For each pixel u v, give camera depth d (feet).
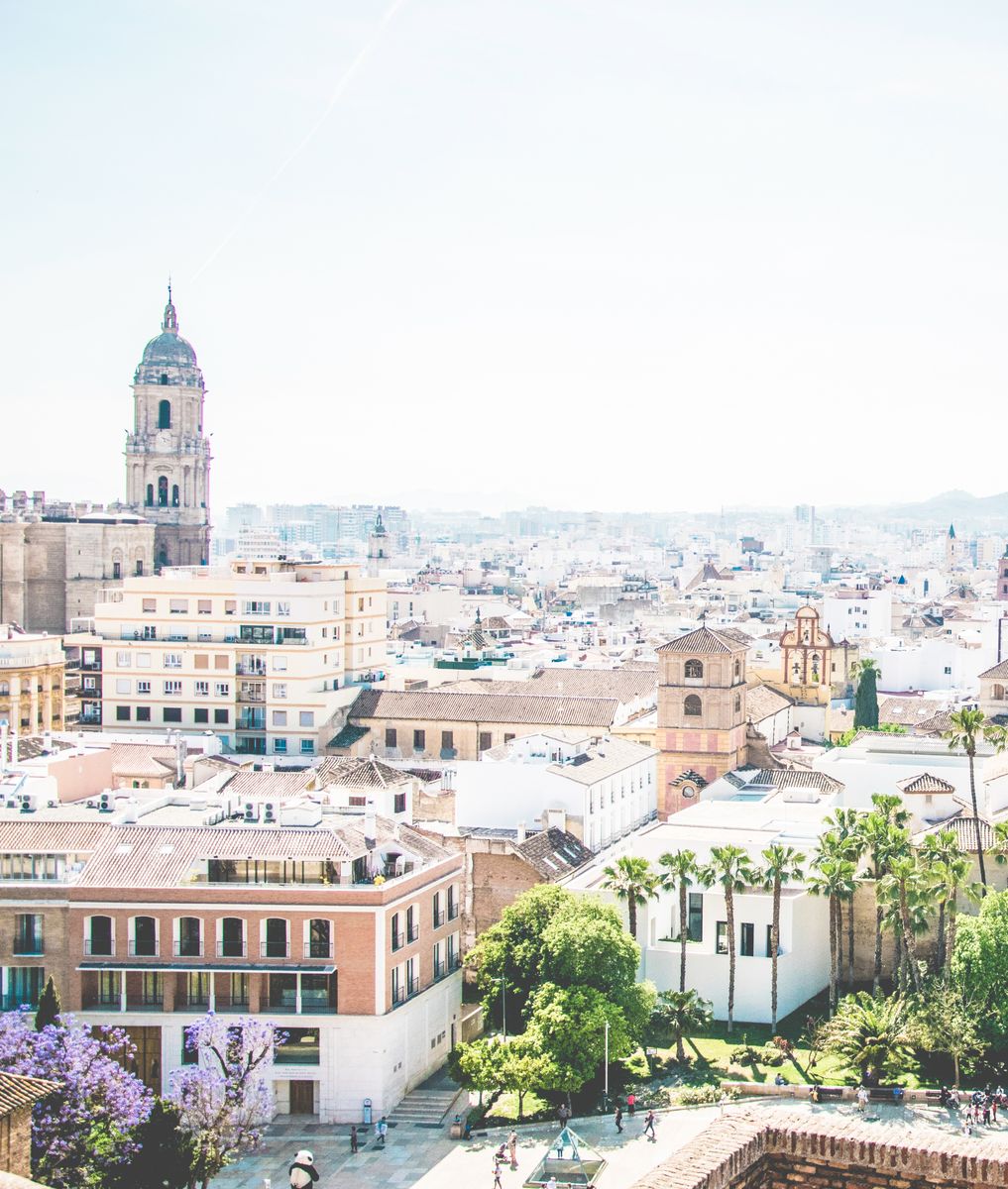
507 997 403.95
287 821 414.00
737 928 435.12
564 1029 363.97
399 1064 382.83
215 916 376.48
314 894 374.63
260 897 375.86
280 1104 376.07
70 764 508.53
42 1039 300.81
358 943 373.40
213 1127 319.68
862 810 555.69
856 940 450.30
